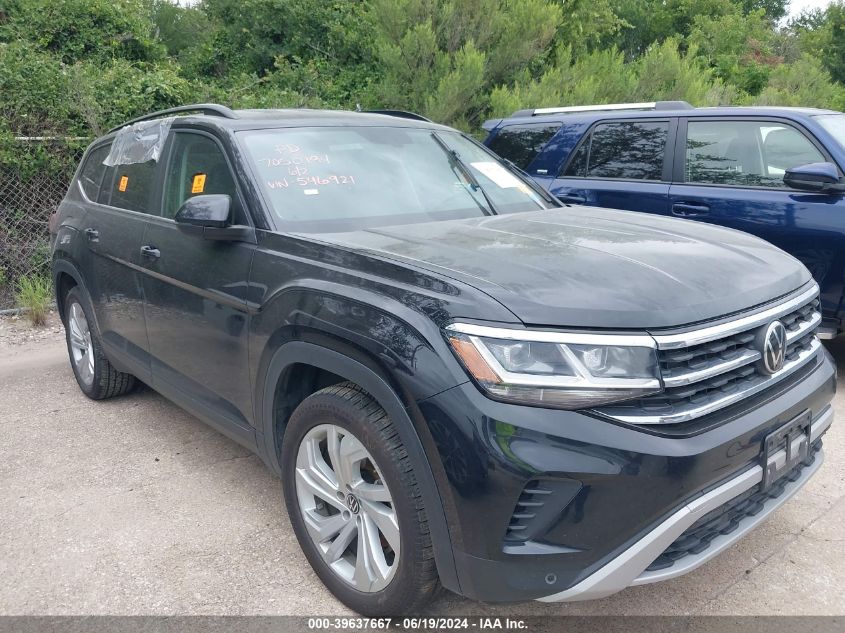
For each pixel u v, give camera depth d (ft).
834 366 9.74
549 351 7.04
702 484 7.22
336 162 11.50
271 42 56.24
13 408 16.14
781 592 9.21
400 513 7.75
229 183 10.93
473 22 36.50
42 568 9.98
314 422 8.79
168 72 33.47
